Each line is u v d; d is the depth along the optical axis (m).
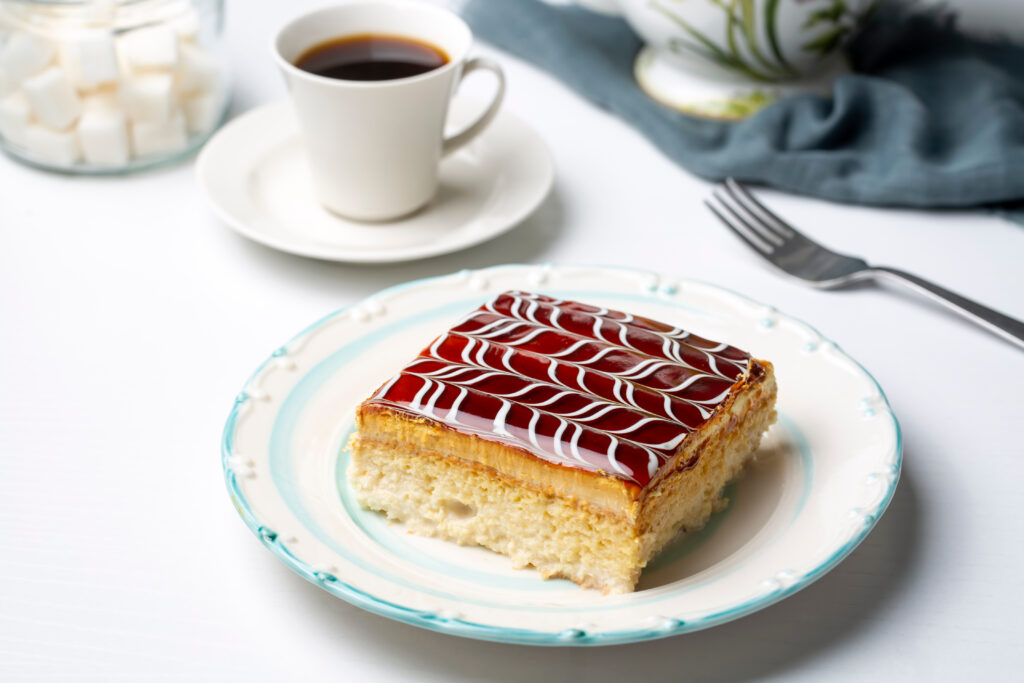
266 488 0.56
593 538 0.54
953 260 0.70
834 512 0.55
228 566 0.56
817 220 0.73
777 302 0.68
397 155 0.69
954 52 0.82
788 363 0.61
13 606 0.55
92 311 0.67
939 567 0.56
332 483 0.57
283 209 0.71
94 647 0.53
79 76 0.73
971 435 0.61
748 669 0.53
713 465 0.56
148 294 0.68
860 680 0.53
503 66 0.85
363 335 0.62
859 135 0.76
